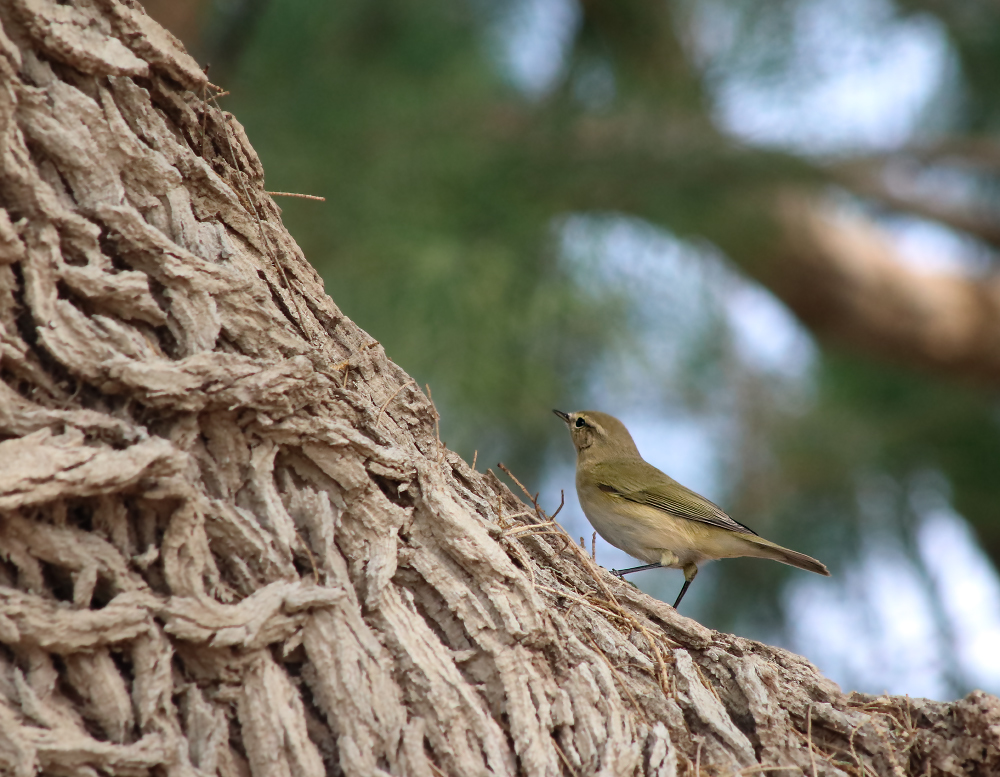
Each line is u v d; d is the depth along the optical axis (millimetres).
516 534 6492
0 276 4906
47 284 4988
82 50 5270
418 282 11820
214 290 5480
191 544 5047
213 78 12805
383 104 12734
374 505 5699
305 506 5539
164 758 4660
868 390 19016
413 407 6605
